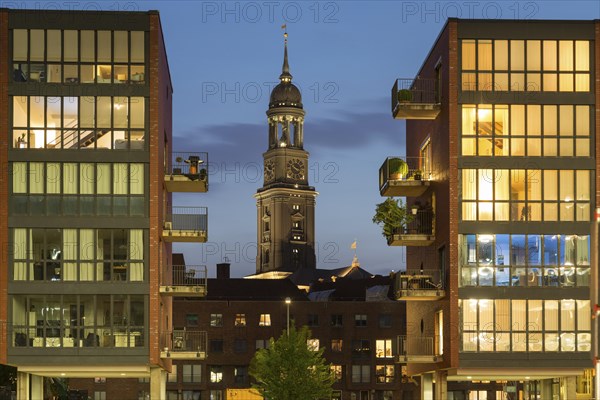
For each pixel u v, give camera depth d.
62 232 60.97
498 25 62.66
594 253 29.42
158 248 61.75
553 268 62.06
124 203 61.38
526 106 62.53
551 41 62.69
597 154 62.25
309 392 94.06
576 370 62.12
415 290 63.62
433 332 66.62
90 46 61.91
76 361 60.19
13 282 60.38
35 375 65.69
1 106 61.12
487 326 61.56
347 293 196.00
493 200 62.12
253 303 168.12
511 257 62.00
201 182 66.56
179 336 72.62
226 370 165.25
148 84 61.88
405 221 68.12
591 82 62.59
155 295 60.88
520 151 62.41
